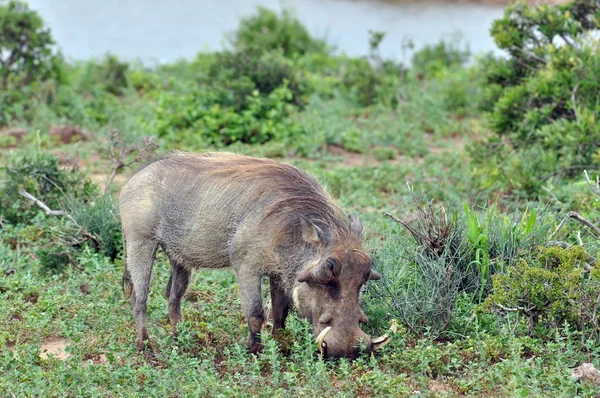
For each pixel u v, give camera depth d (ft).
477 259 48.19
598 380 37.78
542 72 73.36
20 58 110.42
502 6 201.16
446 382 39.60
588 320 42.83
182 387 38.06
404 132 100.27
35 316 47.62
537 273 42.88
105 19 207.10
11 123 99.71
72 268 56.59
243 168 43.09
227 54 103.45
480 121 103.96
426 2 207.82
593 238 51.08
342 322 38.47
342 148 96.27
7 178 65.41
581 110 71.97
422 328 45.21
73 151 87.35
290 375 38.34
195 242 43.42
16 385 38.58
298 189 42.01
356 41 177.99
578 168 70.38
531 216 49.98
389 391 37.50
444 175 80.02
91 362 42.45
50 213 61.82
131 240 45.32
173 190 44.09
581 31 77.92
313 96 110.93
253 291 42.16
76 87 115.75
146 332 44.70
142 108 107.45
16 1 110.01
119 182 72.33
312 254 40.19
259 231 41.34
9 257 58.29
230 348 43.75
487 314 45.55
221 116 93.04
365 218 64.54
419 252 48.67
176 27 201.46
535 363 40.52
